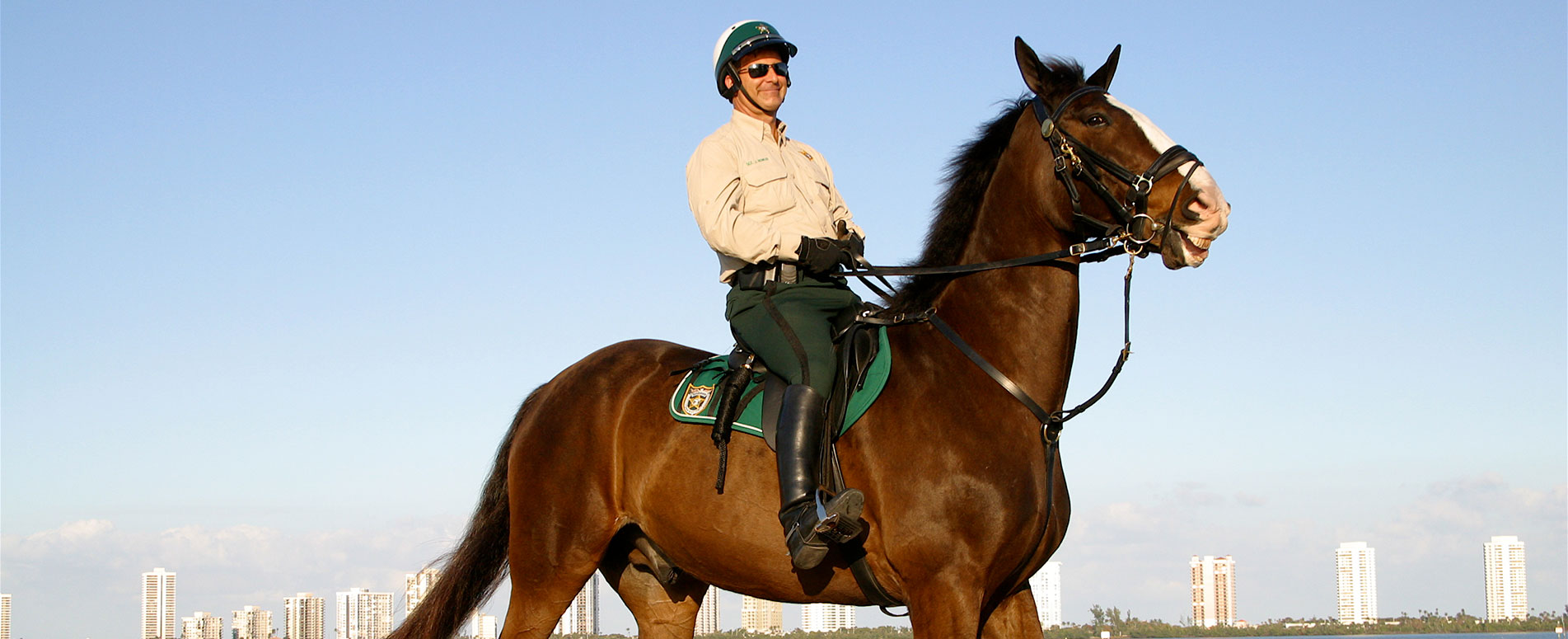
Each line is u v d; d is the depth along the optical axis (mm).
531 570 4418
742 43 4246
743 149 4199
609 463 4344
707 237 4102
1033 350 3820
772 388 3998
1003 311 3861
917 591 3727
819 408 3811
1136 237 3605
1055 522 3873
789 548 3867
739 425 4008
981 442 3711
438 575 4848
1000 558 3711
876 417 3836
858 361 3883
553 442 4426
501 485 4801
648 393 4352
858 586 3949
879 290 4230
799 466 3727
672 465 4156
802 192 4277
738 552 4039
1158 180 3553
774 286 4078
